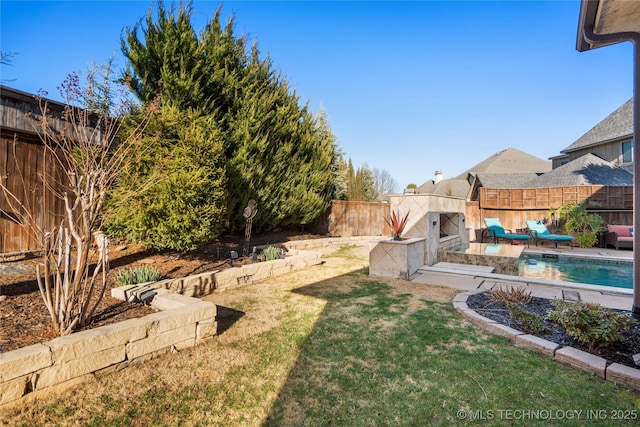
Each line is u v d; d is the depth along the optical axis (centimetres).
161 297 380
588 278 733
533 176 2167
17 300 362
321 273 721
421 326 389
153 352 304
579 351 299
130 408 232
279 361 304
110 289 448
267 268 664
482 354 314
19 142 565
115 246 686
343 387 263
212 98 870
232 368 291
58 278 293
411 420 224
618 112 1916
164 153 578
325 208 1335
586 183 1489
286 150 1070
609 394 248
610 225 1235
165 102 739
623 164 1766
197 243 627
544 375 276
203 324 349
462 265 781
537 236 1210
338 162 2044
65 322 287
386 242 682
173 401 242
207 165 621
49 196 604
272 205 1031
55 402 233
